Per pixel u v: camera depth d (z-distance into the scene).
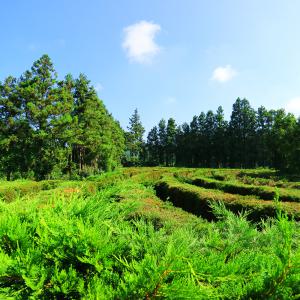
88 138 46.12
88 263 2.55
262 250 3.01
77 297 2.36
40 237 2.77
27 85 41.16
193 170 49.09
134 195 3.89
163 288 2.13
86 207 3.20
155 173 44.69
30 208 3.47
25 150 40.25
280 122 59.41
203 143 90.19
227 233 3.32
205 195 18.72
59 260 2.54
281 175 41.09
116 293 2.20
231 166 86.94
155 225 10.23
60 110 41.28
